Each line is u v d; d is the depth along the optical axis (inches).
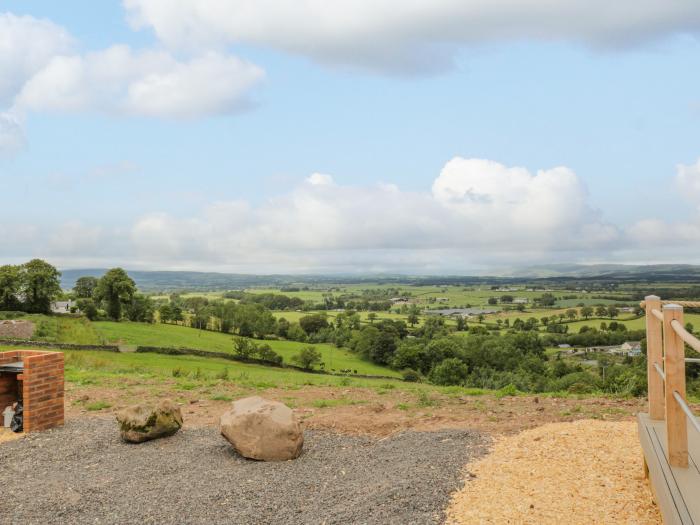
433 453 286.2
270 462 302.0
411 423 375.6
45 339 2332.7
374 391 547.8
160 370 794.8
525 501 205.5
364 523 204.1
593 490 209.8
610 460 242.7
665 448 176.9
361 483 254.8
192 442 347.3
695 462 168.6
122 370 769.6
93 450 330.3
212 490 256.8
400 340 3452.3
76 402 474.3
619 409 395.9
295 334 4146.2
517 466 248.1
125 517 228.4
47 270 3432.6
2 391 386.6
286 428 306.7
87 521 225.5
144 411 350.0
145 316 3801.7
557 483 221.1
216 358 2427.4
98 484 268.8
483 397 491.2
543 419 367.2
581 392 532.1
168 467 295.7
